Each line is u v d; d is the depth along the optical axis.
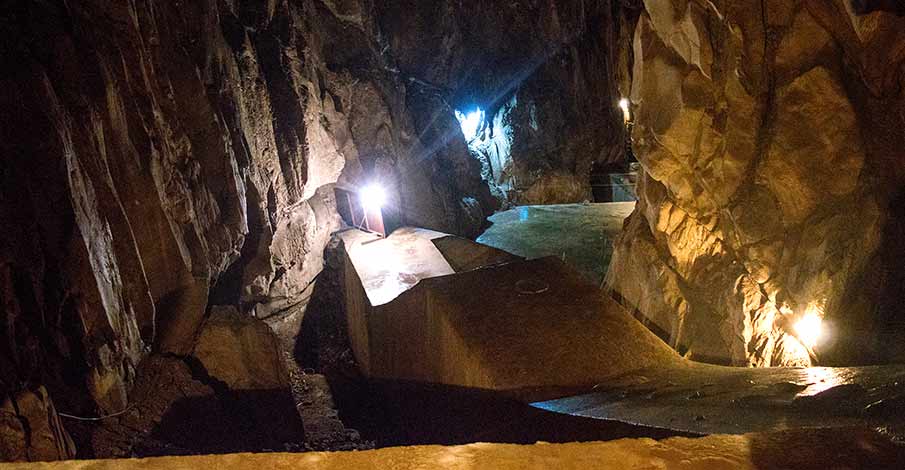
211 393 6.89
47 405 4.81
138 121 7.21
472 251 11.45
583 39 20.41
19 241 5.24
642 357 6.37
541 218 17.69
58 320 5.45
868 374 4.39
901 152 5.50
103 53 6.86
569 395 5.70
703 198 7.40
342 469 2.34
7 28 5.70
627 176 20.84
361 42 14.09
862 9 5.38
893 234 5.41
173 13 8.19
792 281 6.28
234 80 9.65
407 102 15.89
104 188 6.49
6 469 2.26
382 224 12.55
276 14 11.78
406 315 8.22
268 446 7.20
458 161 16.88
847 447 2.43
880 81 5.58
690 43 7.10
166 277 7.49
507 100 19.92
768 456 2.37
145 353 6.89
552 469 2.32
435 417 7.30
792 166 6.27
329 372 10.80
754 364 6.55
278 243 11.16
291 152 11.27
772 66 6.44
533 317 6.88
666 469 2.30
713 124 7.07
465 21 18.28
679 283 7.71
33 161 5.47
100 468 2.29
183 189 7.91
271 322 11.05
